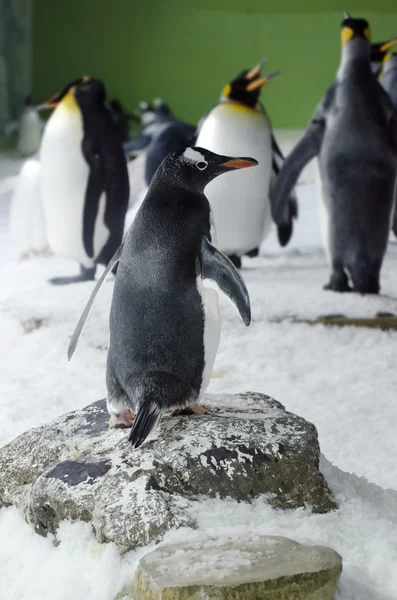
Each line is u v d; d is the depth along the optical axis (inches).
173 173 127.8
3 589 110.6
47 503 120.3
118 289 129.4
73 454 130.6
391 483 156.2
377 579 108.0
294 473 123.5
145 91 1003.3
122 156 306.5
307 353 245.4
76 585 107.4
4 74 963.3
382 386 219.9
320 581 99.4
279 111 971.3
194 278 127.0
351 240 278.5
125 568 108.3
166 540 109.7
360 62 276.8
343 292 284.5
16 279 335.0
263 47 965.8
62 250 316.8
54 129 299.3
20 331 261.0
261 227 317.7
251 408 140.1
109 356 132.3
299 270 326.3
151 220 128.3
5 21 957.2
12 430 184.2
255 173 303.7
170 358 127.4
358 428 189.3
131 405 131.5
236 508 118.6
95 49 1001.5
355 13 935.7
